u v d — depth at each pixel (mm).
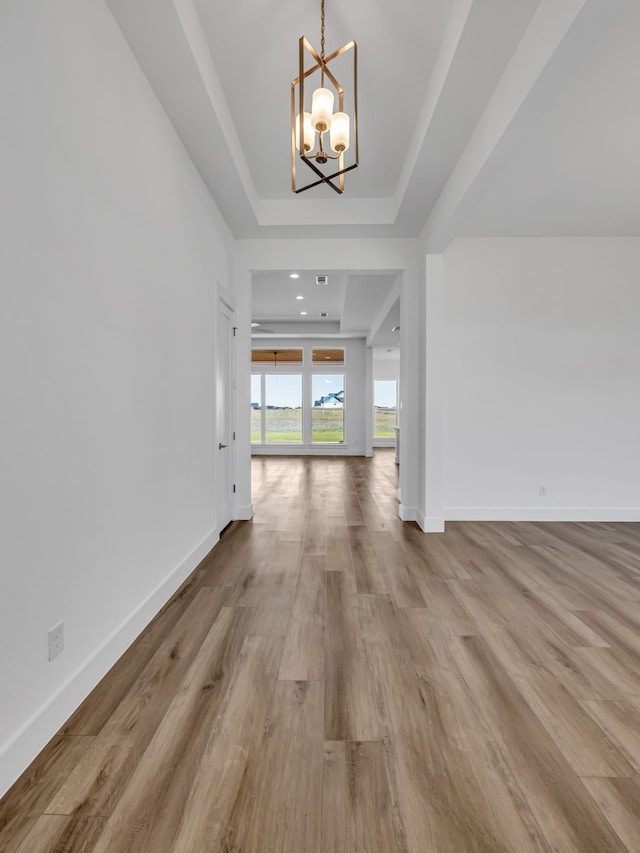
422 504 4348
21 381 1379
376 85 2746
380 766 1390
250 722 1588
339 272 4703
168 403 2662
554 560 3395
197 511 3264
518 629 2303
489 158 2590
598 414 4605
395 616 2443
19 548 1369
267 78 2686
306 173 3762
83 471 1735
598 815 1221
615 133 2873
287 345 11203
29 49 1411
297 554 3516
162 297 2566
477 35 2098
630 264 4570
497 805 1250
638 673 1918
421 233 4395
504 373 4613
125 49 2100
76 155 1685
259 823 1188
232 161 3117
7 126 1313
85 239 1749
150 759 1410
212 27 2320
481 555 3510
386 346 10672
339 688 1795
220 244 3924
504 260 4586
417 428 4602
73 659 1663
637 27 2051
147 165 2359
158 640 2176
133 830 1163
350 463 9555
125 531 2105
